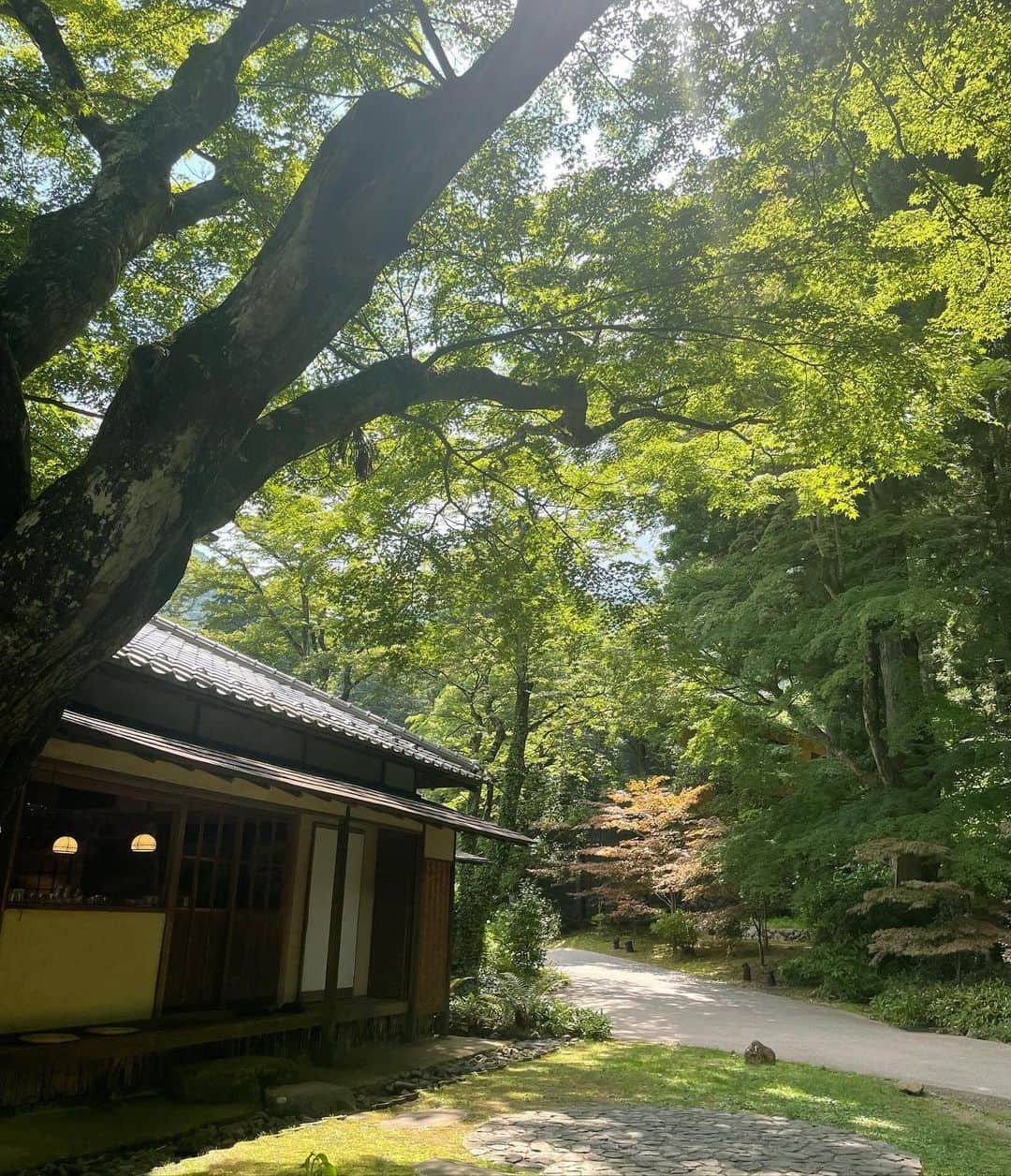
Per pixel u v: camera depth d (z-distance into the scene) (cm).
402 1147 600
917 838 1466
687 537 2122
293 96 773
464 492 1014
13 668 317
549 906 1742
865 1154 625
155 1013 720
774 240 660
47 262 417
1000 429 1653
